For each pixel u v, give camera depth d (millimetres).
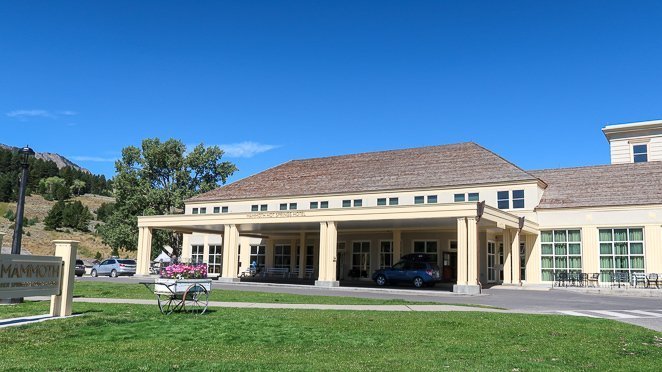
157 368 8117
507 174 37500
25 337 10695
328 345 10695
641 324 14898
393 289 29578
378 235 41156
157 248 66250
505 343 11141
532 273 36031
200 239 51625
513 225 32625
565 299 24047
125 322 13086
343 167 47250
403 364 8797
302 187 45844
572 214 35281
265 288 29797
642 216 33094
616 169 38406
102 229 63031
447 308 18078
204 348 10109
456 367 8594
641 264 32812
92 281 32969
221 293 23406
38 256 12977
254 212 36000
